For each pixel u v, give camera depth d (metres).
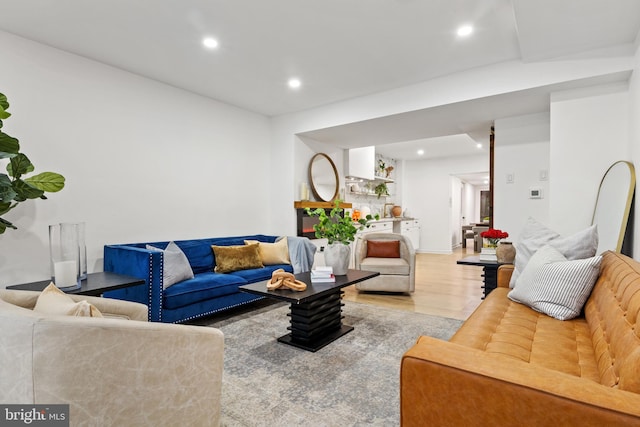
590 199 2.90
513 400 0.88
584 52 2.75
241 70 3.32
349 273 3.19
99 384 1.08
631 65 2.59
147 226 3.50
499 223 3.87
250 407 1.79
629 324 1.19
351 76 3.44
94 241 3.11
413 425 1.01
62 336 1.03
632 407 0.78
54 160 2.87
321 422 1.67
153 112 3.56
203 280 3.13
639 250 2.33
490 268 3.02
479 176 9.15
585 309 1.86
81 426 1.06
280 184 4.82
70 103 2.96
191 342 1.28
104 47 2.86
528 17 2.27
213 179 4.15
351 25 2.51
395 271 4.22
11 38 2.65
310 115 4.50
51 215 2.85
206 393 1.34
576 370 1.31
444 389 0.97
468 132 4.58
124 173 3.32
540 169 3.67
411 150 7.55
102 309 1.71
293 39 2.72
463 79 3.30
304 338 2.62
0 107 2.08
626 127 2.78
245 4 2.26
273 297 2.46
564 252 2.18
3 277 2.60
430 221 8.76
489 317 1.91
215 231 4.17
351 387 2.00
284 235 4.76
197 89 3.83
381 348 2.57
